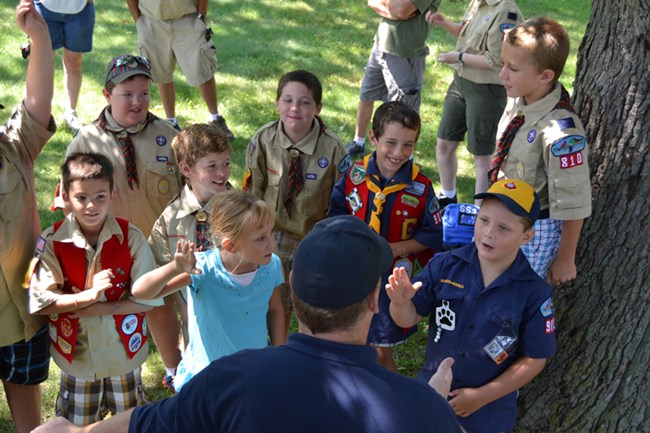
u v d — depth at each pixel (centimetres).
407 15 623
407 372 458
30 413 375
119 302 355
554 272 351
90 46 677
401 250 401
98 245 348
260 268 345
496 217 306
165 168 432
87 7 666
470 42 569
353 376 187
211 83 696
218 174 386
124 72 420
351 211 411
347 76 866
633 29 332
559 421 374
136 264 355
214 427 188
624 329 353
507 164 362
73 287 349
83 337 357
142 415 197
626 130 341
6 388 372
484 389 319
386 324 400
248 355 193
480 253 314
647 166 339
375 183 400
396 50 641
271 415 181
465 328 320
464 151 724
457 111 603
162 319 408
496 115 579
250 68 853
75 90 687
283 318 374
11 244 333
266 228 326
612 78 343
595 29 351
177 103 761
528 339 315
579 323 365
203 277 337
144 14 677
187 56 679
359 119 694
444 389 250
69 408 371
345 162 437
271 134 437
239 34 955
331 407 182
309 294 200
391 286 286
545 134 342
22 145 339
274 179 438
